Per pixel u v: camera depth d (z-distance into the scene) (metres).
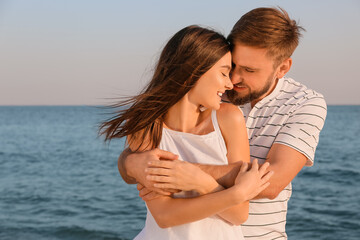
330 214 12.55
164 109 2.06
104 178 19.64
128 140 2.23
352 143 34.22
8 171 22.19
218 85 1.96
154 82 2.11
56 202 14.84
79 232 11.31
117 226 11.89
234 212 1.90
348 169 20.91
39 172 21.70
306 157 2.35
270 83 2.37
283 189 2.38
